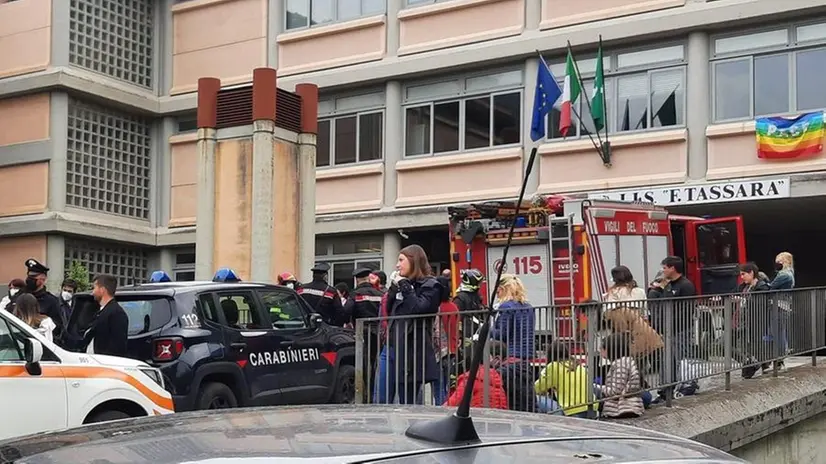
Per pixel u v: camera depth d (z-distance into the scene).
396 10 20.86
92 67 22.45
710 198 16.56
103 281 7.86
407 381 6.55
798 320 10.56
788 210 17.31
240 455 1.87
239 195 14.36
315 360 9.38
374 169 20.94
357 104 21.62
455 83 20.31
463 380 6.38
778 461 8.97
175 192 23.83
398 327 6.55
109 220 22.77
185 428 2.25
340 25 21.53
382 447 1.97
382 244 21.05
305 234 14.88
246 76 22.89
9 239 21.98
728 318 9.04
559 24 18.66
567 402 7.07
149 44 24.16
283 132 14.68
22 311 8.17
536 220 13.62
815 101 16.11
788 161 16.06
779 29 16.53
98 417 6.70
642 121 17.86
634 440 2.33
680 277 9.99
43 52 21.78
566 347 7.18
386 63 20.77
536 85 17.06
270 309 9.10
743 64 16.88
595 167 18.12
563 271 13.30
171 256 23.89
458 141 20.16
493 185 19.45
